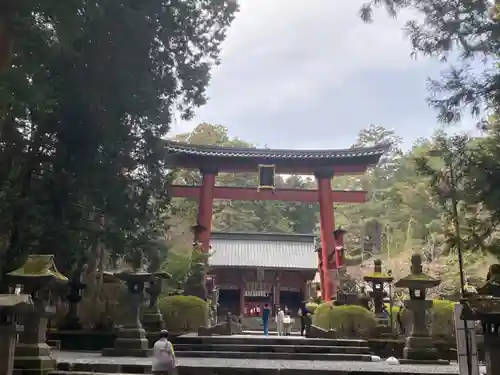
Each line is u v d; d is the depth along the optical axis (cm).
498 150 955
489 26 935
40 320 1220
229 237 4656
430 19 976
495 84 916
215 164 3581
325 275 3391
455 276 3494
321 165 3628
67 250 2005
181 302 2278
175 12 2325
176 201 5309
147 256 2238
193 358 1667
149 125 2395
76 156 2094
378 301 2377
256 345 1820
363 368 1345
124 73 2023
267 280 4347
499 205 923
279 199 3622
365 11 1029
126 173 2336
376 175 7581
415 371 1287
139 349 1642
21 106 1700
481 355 1556
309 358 1730
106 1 1895
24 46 1452
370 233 6475
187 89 2494
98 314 2264
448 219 1168
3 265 1870
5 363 954
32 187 2078
